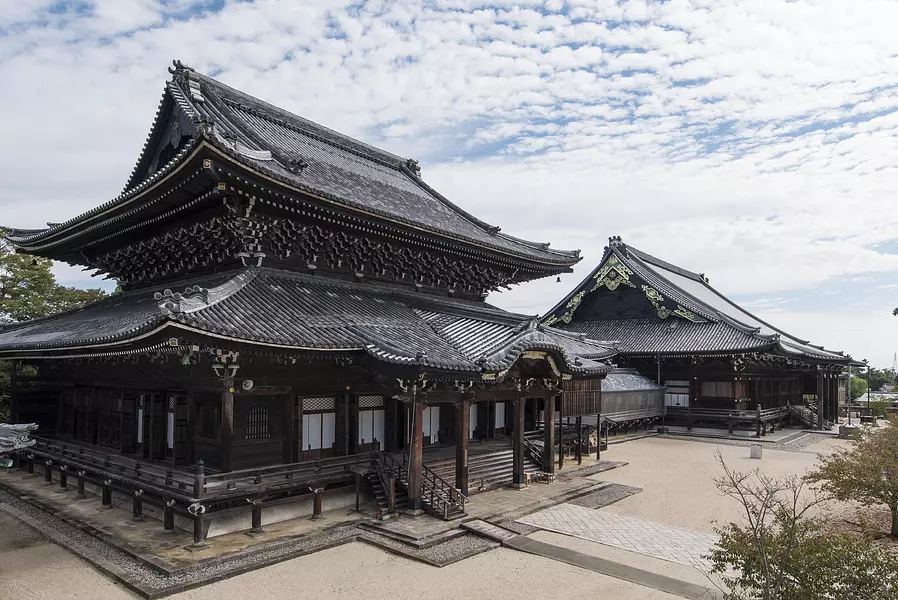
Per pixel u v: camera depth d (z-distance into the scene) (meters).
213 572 14.13
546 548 16.39
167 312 14.14
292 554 15.48
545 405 25.41
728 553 11.50
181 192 19.80
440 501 19.20
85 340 18.30
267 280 21.42
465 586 13.74
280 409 19.67
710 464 31.50
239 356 17.17
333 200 20.83
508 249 29.50
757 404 44.56
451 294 30.19
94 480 20.91
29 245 28.45
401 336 20.70
